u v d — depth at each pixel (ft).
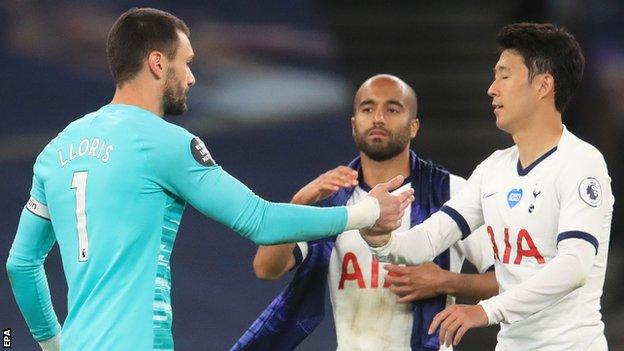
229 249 69.56
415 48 91.15
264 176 73.72
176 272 68.39
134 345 36.83
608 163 90.22
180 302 67.92
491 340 80.02
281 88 76.48
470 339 80.23
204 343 67.05
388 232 41.83
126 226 37.52
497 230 41.78
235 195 38.11
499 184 41.83
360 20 91.81
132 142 37.86
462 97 89.51
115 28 39.50
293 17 79.30
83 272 37.99
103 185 37.83
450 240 44.09
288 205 39.17
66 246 38.75
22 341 65.26
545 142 40.98
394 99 46.16
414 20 92.27
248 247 69.87
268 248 46.14
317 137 75.66
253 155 74.33
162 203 37.99
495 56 90.99
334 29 91.40
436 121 88.69
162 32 39.24
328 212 39.52
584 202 38.91
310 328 47.75
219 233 69.77
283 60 77.66
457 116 88.94
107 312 37.11
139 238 37.58
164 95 39.60
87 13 73.36
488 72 90.48
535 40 40.98
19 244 41.24
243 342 47.83
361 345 46.03
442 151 87.56
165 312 37.86
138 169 37.65
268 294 69.00
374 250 42.65
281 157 74.54
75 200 38.37
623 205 89.71
